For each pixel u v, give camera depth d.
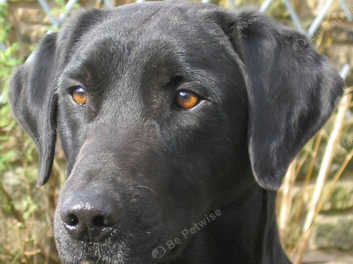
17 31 7.84
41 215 7.30
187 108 3.72
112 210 3.16
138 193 3.34
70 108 3.96
